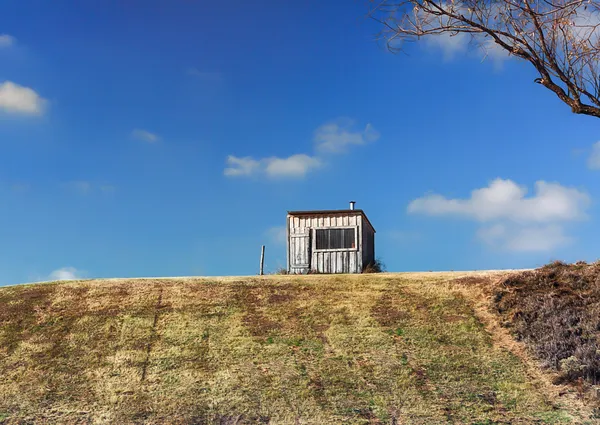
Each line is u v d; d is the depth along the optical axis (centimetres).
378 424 1231
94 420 1283
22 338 1717
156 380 1462
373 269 2612
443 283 2042
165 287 2103
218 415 1292
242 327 1750
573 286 1792
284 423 1248
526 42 1138
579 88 1145
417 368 1477
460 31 1131
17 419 1293
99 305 1934
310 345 1625
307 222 2661
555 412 1242
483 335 1639
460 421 1227
